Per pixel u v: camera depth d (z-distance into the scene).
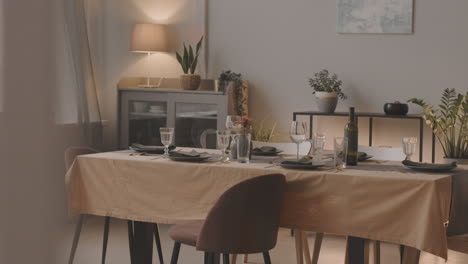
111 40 5.83
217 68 5.50
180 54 5.60
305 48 5.23
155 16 5.67
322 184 2.51
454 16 4.81
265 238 2.44
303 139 2.88
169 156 2.93
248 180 2.31
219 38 5.49
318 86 4.96
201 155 3.04
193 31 5.55
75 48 5.12
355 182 2.44
